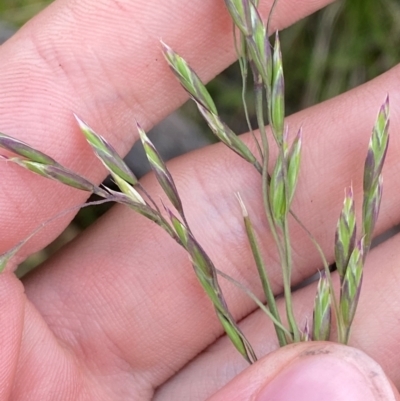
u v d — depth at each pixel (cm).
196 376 15
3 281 12
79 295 14
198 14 13
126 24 13
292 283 15
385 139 12
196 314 14
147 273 14
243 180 14
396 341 14
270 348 14
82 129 12
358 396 11
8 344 12
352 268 12
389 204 14
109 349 14
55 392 13
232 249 14
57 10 13
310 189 14
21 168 12
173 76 14
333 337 14
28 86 13
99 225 14
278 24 14
